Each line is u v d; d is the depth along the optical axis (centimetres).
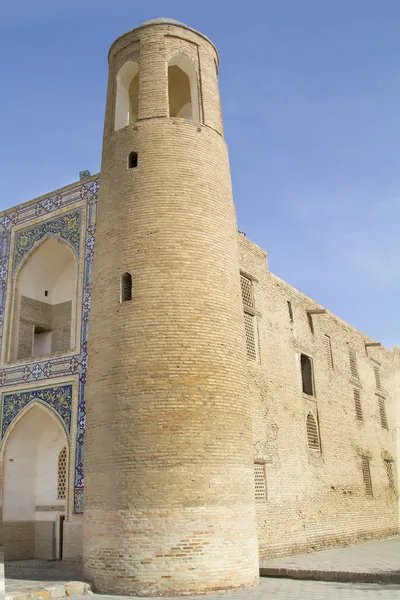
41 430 1752
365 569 1342
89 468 1269
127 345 1275
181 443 1187
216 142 1528
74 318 1661
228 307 1353
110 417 1245
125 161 1461
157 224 1359
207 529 1150
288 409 1939
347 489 2217
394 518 2608
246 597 1059
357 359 2681
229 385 1281
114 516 1174
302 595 1069
